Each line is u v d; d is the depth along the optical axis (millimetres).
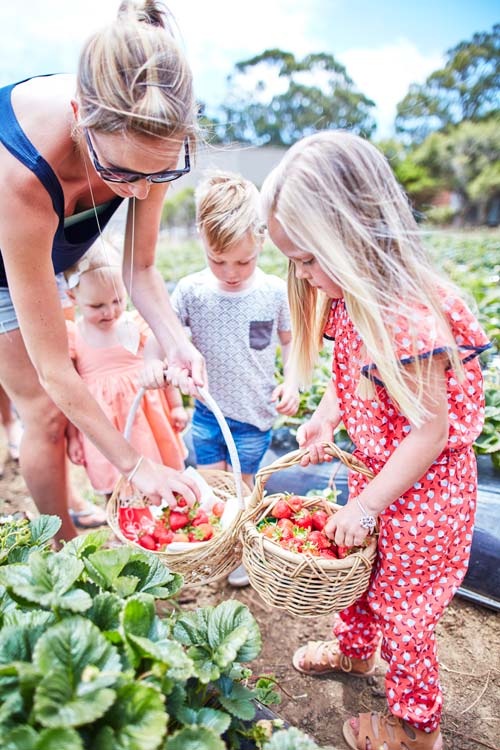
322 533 1814
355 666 2135
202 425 2830
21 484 3504
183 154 1545
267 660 2248
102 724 1094
